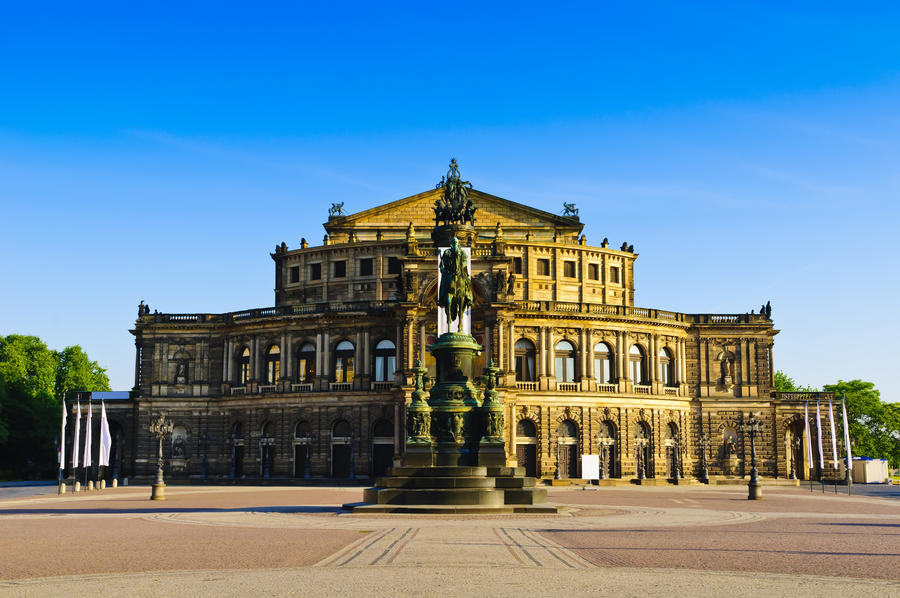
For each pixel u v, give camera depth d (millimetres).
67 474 145250
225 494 95500
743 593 25453
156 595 25125
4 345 167125
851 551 36375
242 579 27984
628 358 134250
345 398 129125
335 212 151875
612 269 148375
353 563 31672
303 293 145250
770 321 140875
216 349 141500
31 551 36719
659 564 31797
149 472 138375
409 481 58250
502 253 124312
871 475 142375
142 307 143625
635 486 123562
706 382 139875
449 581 27375
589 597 24609
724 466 137875
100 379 189000
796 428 144625
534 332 130125
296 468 131750
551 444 127750
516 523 49469
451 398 62062
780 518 57281
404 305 123188
